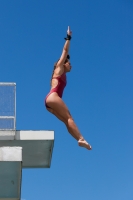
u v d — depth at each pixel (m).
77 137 16.62
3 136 27.45
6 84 28.03
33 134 27.72
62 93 17.33
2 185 26.78
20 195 27.59
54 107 16.81
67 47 17.56
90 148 16.53
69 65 17.67
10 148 24.81
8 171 25.47
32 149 28.70
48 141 27.81
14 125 27.64
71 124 16.70
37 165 31.36
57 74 17.34
